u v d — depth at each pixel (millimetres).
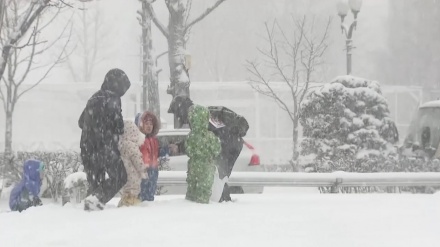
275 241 8430
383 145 23344
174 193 18016
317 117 23766
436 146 22219
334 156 23250
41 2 18266
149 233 9125
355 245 8070
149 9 26062
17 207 13148
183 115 22000
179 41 25406
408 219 10438
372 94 23641
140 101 38625
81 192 13820
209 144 12617
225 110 13203
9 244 8555
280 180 16922
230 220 10312
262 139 39094
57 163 18359
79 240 8688
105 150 11406
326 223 10000
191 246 8188
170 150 15578
